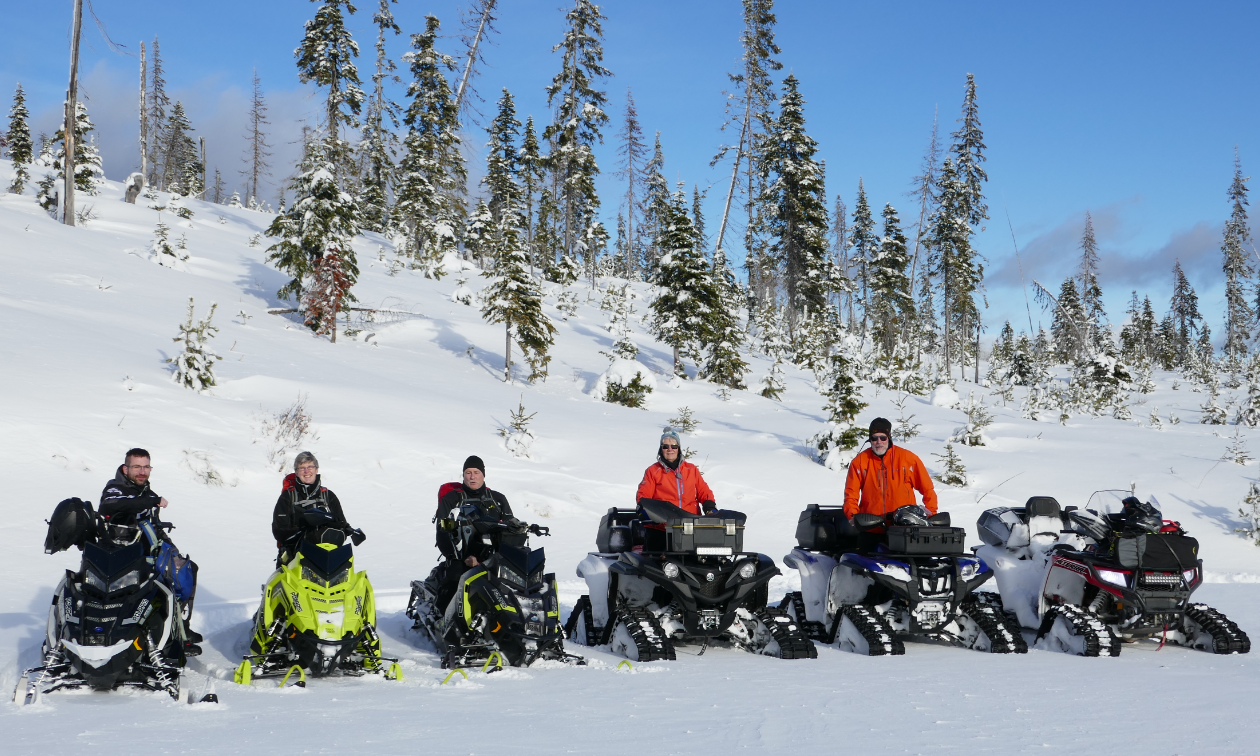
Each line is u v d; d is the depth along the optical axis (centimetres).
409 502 1420
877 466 857
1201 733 460
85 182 4556
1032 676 646
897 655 752
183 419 1509
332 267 2894
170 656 626
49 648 585
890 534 797
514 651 684
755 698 564
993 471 1880
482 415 1973
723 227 5203
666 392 3033
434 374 2581
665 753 423
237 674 612
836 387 1977
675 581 748
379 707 535
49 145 5434
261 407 1673
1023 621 848
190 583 665
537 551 722
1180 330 9381
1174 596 761
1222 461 1944
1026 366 5506
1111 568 771
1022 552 872
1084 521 803
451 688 598
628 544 846
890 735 462
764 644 761
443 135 5812
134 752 420
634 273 8569
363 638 653
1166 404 3912
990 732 467
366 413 1780
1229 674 648
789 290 5200
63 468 1223
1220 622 759
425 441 1652
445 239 5656
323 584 626
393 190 5903
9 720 493
